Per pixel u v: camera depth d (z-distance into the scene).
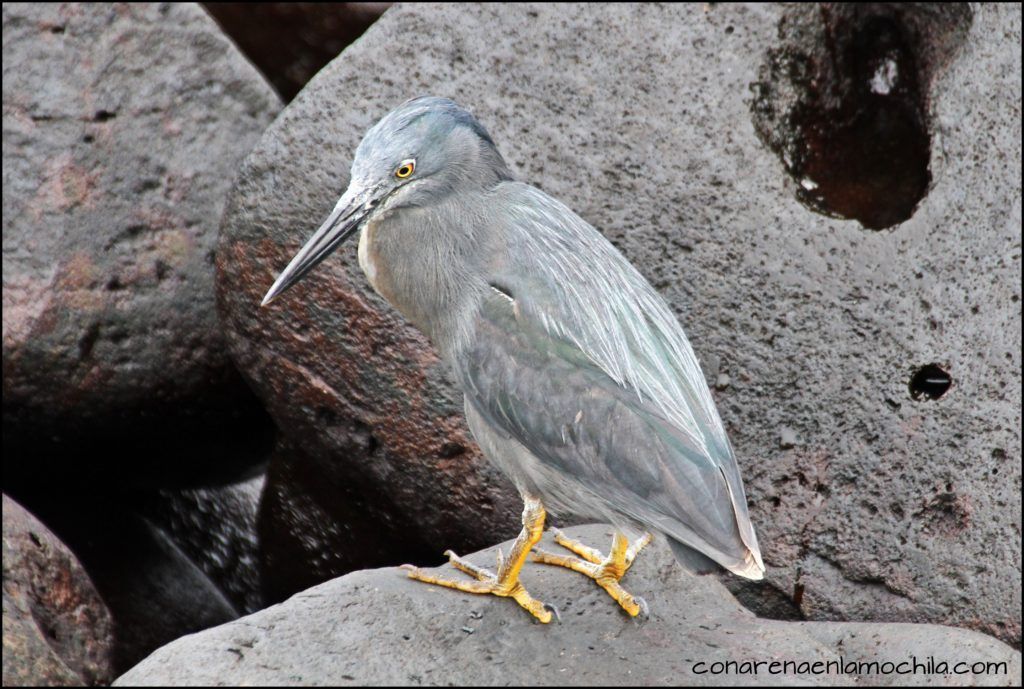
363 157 9.60
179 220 13.52
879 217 11.73
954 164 11.30
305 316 11.55
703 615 9.10
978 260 10.95
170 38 14.06
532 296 9.23
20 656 9.87
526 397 9.12
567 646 8.68
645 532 9.30
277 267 11.61
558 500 9.34
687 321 11.15
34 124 13.53
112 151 13.59
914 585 10.40
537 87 11.97
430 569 9.45
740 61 11.98
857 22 12.45
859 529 10.61
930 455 10.57
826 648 8.70
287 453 12.64
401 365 11.35
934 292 10.91
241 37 18.84
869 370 10.82
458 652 8.54
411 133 9.54
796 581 10.67
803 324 10.98
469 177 9.75
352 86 11.90
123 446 13.75
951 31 11.91
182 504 14.82
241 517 14.69
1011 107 11.38
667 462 8.69
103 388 13.07
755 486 10.85
